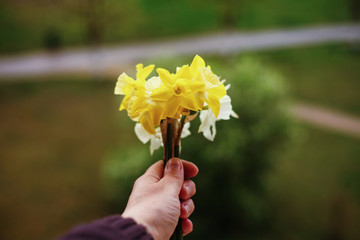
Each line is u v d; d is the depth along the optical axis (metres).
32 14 19.69
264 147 5.73
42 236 6.74
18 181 8.25
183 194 1.11
